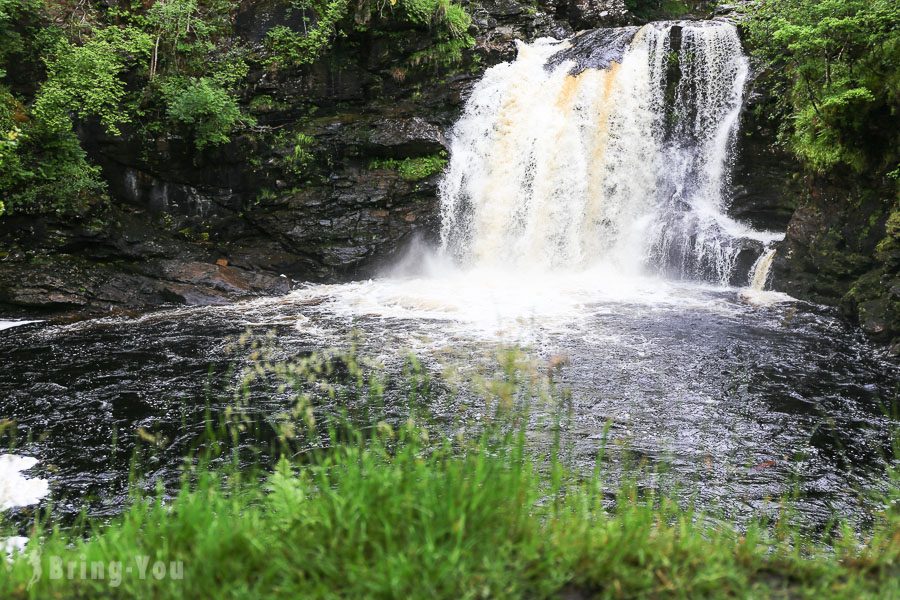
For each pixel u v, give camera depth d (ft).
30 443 28.86
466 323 43.83
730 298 47.67
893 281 39.04
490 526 11.97
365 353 38.34
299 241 56.59
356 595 10.43
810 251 45.85
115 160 54.34
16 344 41.83
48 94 48.32
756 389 33.37
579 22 74.08
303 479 14.51
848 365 36.37
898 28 38.65
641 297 48.75
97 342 42.06
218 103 53.67
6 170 47.37
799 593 11.47
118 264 52.65
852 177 43.65
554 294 50.21
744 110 53.11
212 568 11.07
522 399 30.60
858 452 27.17
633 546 12.10
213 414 30.71
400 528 11.68
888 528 16.44
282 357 38.24
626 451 26.48
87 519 22.88
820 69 42.60
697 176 56.59
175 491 24.68
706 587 11.31
